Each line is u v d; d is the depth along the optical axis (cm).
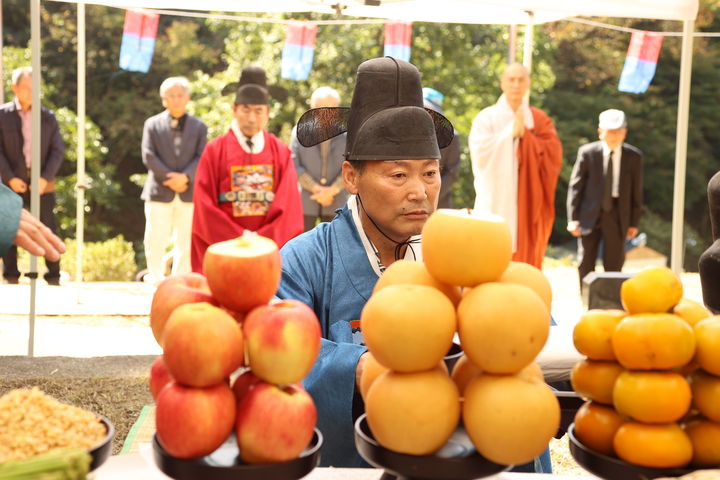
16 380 521
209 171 627
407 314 116
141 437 224
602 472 126
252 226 631
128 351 613
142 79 1842
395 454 120
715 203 183
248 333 116
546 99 1873
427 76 1731
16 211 146
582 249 919
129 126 1812
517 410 116
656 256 1566
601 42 1933
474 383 120
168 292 124
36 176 533
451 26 1753
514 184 672
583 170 902
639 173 902
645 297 125
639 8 562
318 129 214
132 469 140
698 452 125
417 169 181
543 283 130
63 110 1667
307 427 116
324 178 770
